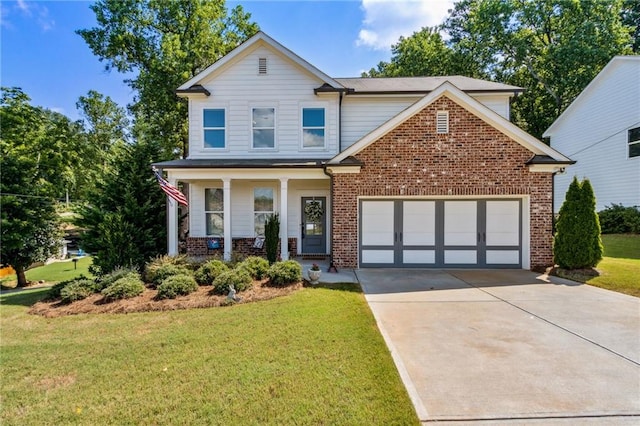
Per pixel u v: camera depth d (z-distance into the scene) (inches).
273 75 502.6
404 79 587.5
